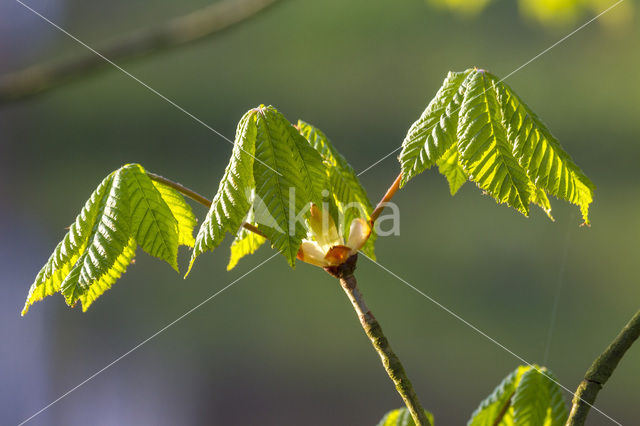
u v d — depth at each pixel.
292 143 1.00
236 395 4.35
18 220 6.47
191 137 8.43
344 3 8.96
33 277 5.38
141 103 8.56
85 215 1.04
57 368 4.61
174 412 4.21
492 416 1.19
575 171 0.98
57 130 8.09
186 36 2.20
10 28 8.66
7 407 4.25
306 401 4.29
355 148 8.30
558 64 7.87
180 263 5.51
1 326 4.93
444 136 1.01
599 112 7.31
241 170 0.99
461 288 4.98
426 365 4.25
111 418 4.21
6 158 7.86
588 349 4.19
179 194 1.08
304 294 5.24
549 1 2.62
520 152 0.98
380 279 5.22
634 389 3.87
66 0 9.62
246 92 8.87
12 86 2.17
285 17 9.16
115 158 8.00
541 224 5.44
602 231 5.29
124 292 5.34
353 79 8.70
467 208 5.91
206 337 4.93
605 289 4.67
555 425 1.12
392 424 1.29
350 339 4.73
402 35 8.84
